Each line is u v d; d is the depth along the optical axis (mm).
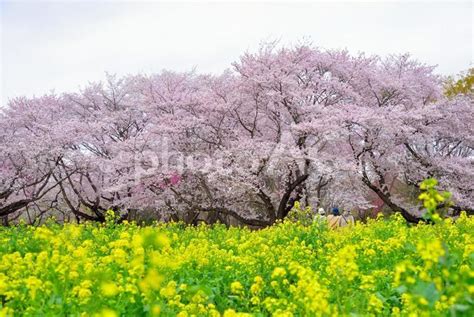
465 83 26578
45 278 5352
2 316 4301
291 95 19891
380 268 7035
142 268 5012
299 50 21188
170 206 22344
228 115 21344
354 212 27547
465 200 20594
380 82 21828
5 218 25125
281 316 4418
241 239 9422
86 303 4488
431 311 3863
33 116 24156
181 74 24938
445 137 22453
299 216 12289
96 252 8055
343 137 20141
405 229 9664
